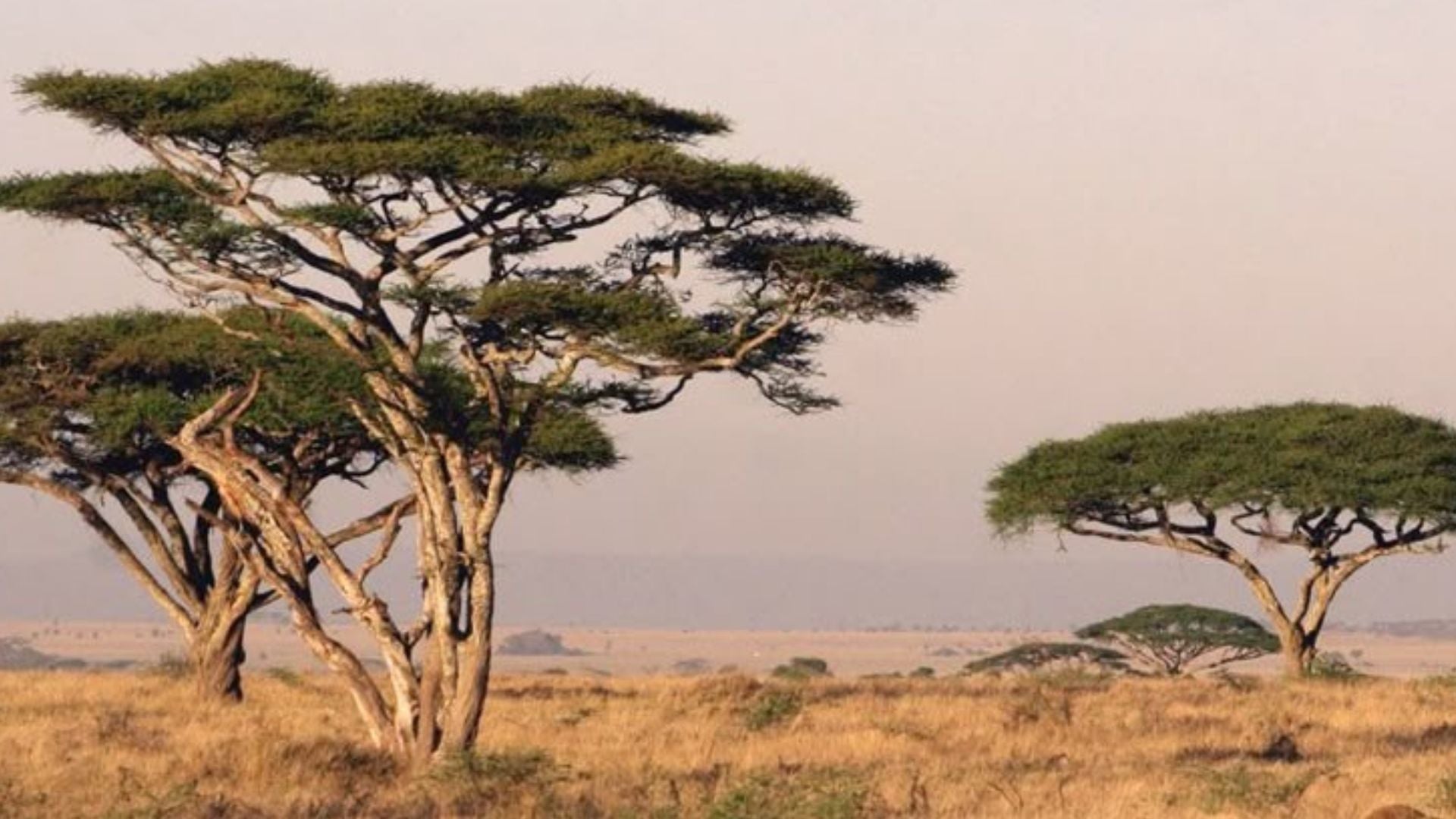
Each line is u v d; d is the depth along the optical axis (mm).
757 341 81562
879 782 71562
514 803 64250
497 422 79250
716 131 83500
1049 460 176750
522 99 80875
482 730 96875
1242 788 66125
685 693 129500
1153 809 63281
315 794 66562
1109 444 175000
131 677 139500
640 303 78875
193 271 80812
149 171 81688
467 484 78500
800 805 61438
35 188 79562
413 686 77500
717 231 82000
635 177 77062
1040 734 97250
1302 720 106625
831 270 80688
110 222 80688
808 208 80812
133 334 121188
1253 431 173375
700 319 83875
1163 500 171500
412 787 69000
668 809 61781
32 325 120875
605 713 108938
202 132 76188
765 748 89062
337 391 110125
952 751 89188
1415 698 126625
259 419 114562
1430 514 165500
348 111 76375
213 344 113688
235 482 80562
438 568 77562
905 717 105938
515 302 76500
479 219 79125
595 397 85250
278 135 76438
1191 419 178000
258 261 79250
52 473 132500
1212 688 141250
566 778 69375
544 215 79812
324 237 77750
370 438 116500
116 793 65688
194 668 121938
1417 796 65188
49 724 94625
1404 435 170125
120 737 84438
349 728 99750
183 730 94125
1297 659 171125
